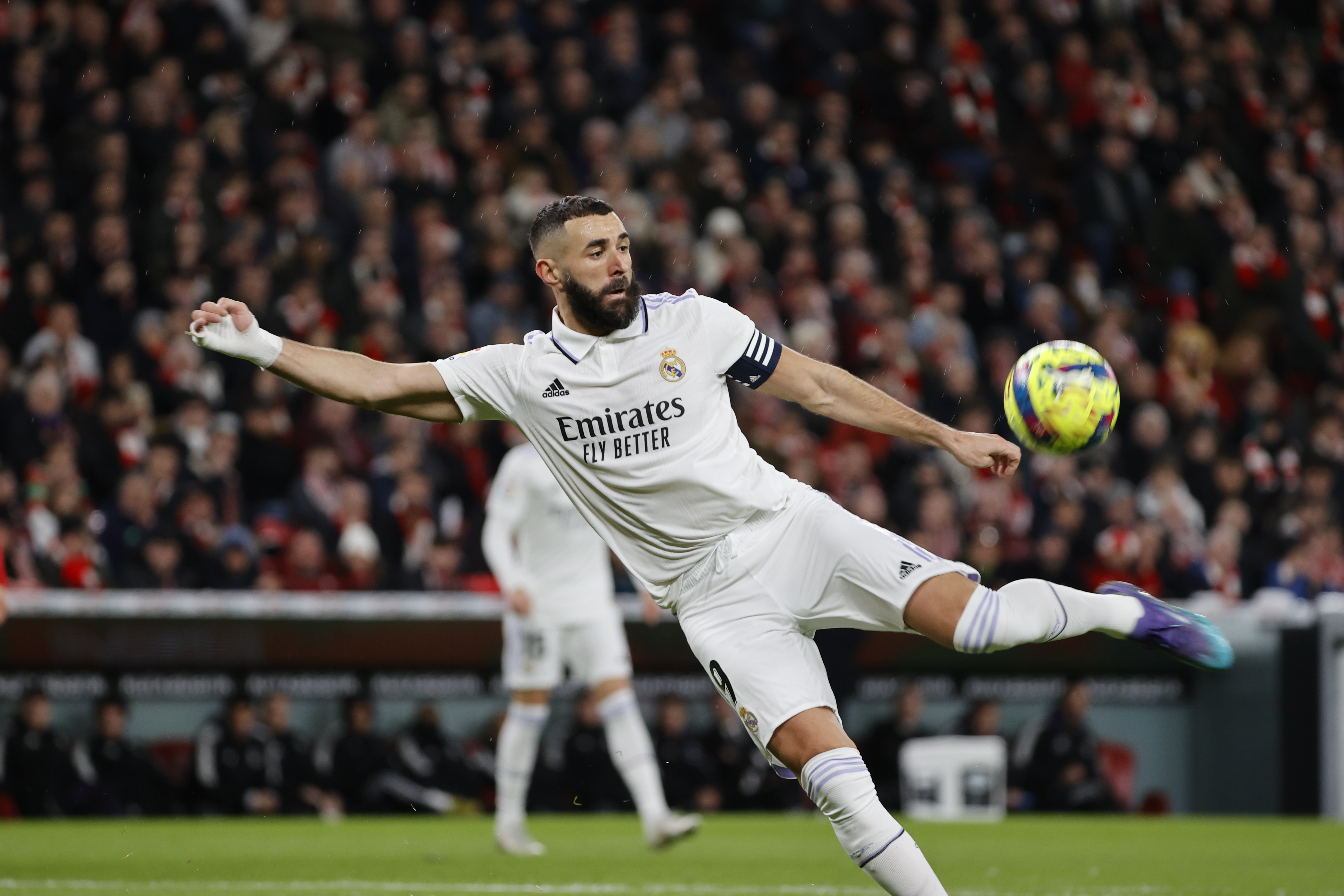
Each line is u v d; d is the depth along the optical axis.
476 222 56.00
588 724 42.44
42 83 54.34
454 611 40.03
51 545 39.16
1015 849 32.28
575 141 60.59
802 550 15.57
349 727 39.53
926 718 44.09
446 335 49.53
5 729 36.78
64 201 51.69
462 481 46.59
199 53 56.03
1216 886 24.41
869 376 55.09
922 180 68.00
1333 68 79.81
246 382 47.19
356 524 42.22
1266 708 44.12
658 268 55.53
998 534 49.53
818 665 15.68
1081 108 70.75
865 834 14.67
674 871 26.73
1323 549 52.91
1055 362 15.98
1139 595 15.17
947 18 70.12
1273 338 65.31
